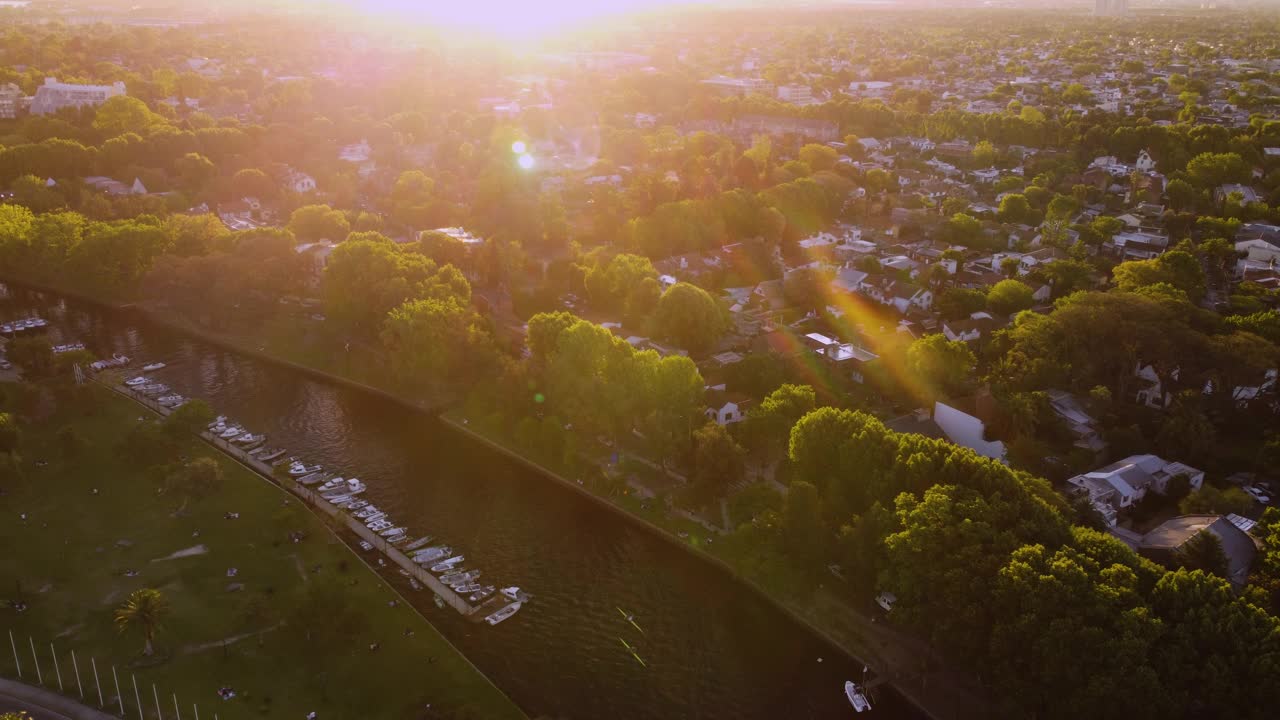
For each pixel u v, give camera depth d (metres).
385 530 168.38
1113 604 112.88
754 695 134.25
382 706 126.31
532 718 127.38
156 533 162.00
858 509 150.00
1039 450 174.88
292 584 150.25
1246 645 109.19
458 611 148.75
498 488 185.75
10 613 139.12
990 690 126.31
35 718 119.00
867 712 130.00
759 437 178.38
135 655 132.12
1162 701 105.81
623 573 160.00
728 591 155.00
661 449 180.00
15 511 165.75
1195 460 177.62
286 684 128.88
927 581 125.12
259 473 187.12
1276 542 137.88
